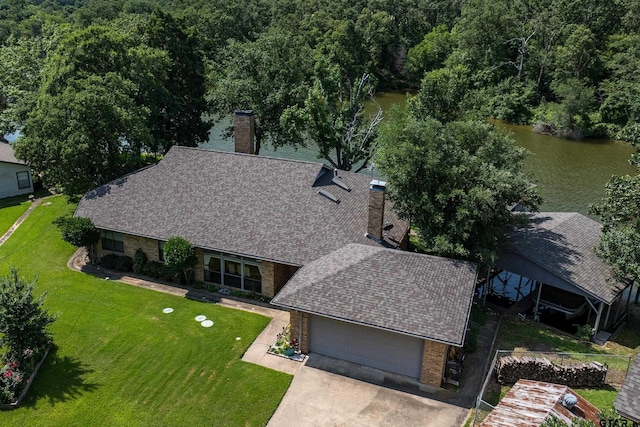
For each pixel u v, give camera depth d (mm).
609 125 66250
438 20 102000
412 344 19562
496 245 24172
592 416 15188
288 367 20516
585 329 23250
